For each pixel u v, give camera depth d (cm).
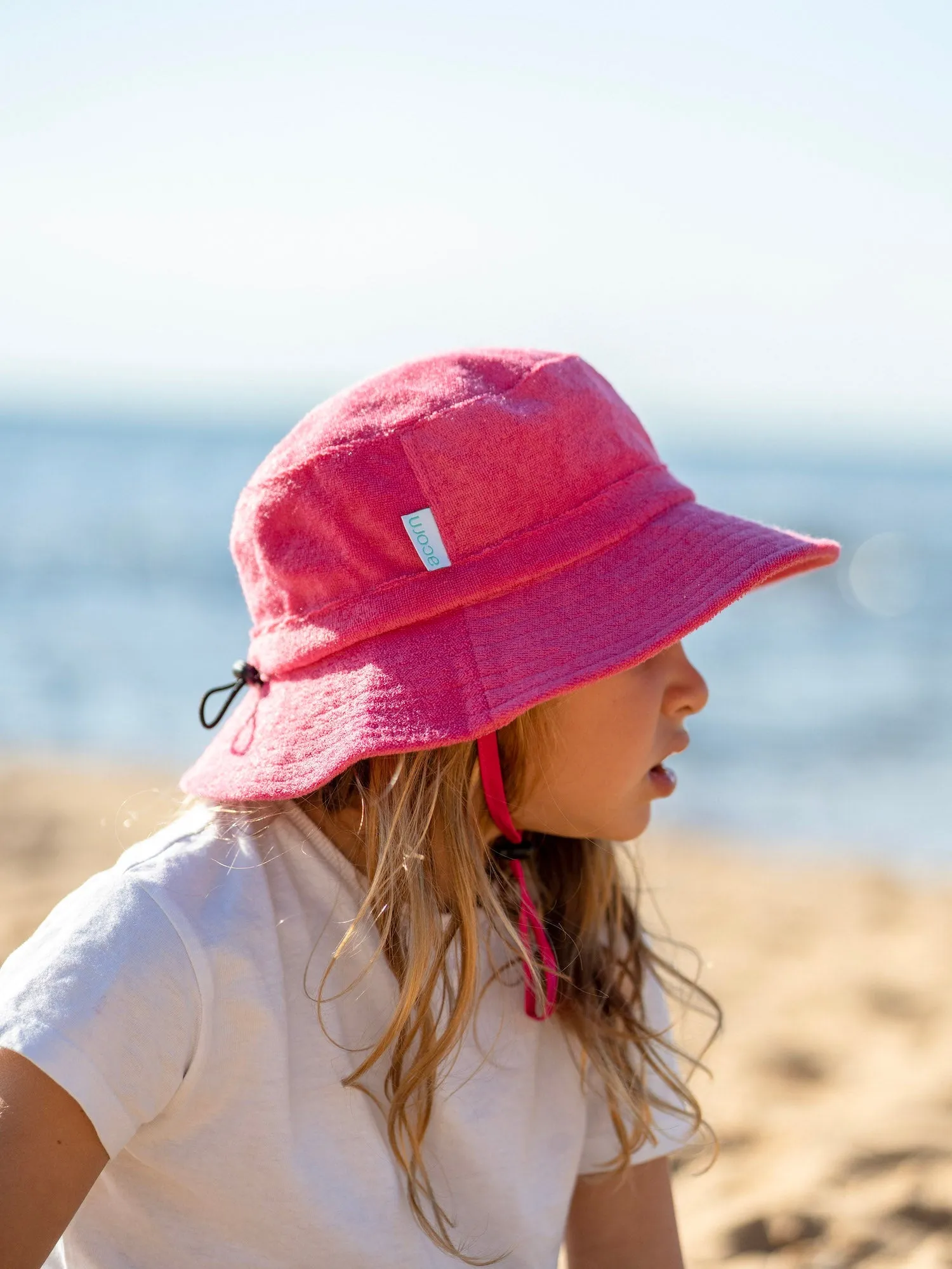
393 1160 133
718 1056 335
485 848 147
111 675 1177
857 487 5356
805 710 1127
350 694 132
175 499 3678
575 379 146
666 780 153
